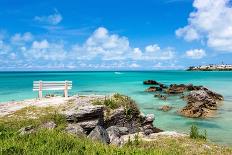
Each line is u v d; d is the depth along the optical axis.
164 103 47.06
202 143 17.78
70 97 29.08
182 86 72.38
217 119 34.00
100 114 22.16
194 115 35.34
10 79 123.19
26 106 24.19
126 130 21.03
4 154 8.95
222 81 120.88
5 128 15.83
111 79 132.88
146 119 26.38
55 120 20.03
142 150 10.56
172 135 19.78
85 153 9.52
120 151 10.16
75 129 18.77
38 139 10.61
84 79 131.62
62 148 9.87
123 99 26.64
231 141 23.47
